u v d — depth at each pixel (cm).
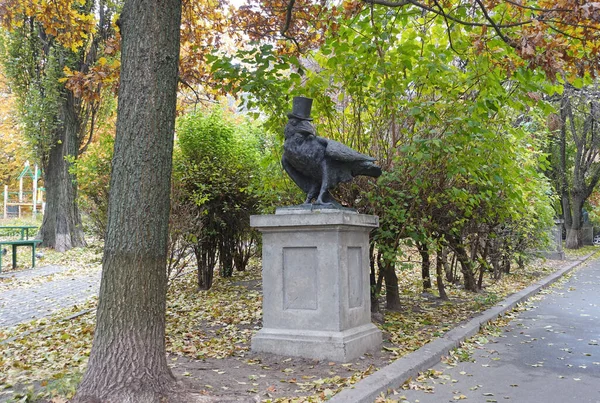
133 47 441
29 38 2228
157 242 436
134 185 430
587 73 677
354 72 765
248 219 1216
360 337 611
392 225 754
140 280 425
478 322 815
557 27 656
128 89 438
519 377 560
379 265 820
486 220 1046
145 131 433
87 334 745
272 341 610
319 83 779
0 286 1342
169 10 450
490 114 860
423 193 807
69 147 2264
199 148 1132
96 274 1580
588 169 3481
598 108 2567
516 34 663
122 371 411
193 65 918
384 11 727
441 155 757
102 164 1097
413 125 787
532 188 1105
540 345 714
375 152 812
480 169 798
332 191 810
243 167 1165
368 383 485
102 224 1080
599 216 4309
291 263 620
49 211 2311
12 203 3900
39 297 1170
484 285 1341
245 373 536
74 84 747
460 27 745
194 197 1036
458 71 768
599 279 1591
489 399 484
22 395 445
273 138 1001
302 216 599
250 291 1118
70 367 554
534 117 1283
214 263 1177
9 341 717
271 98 750
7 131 3503
